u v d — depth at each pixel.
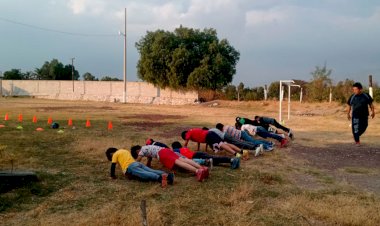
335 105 27.14
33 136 12.03
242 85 39.28
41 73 72.75
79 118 19.69
